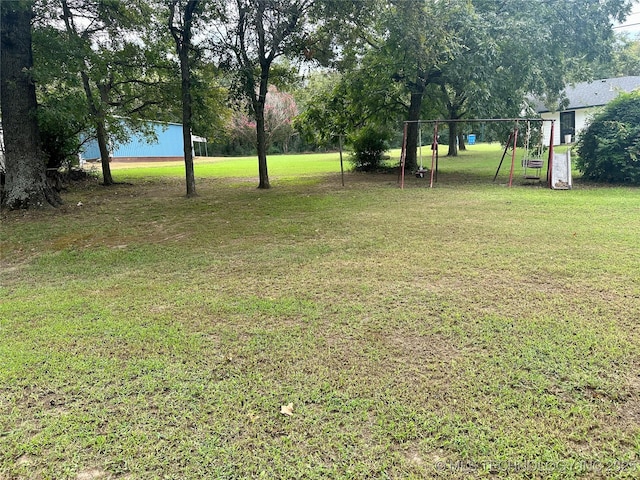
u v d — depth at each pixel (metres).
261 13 10.10
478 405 2.26
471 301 3.66
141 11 10.67
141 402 2.38
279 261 5.07
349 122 16.08
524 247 5.28
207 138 15.62
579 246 5.23
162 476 1.85
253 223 7.39
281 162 26.19
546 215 7.23
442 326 3.20
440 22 9.89
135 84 14.28
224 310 3.65
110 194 12.47
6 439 2.11
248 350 2.93
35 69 8.41
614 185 10.95
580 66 14.02
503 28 11.18
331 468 1.88
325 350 2.90
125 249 5.93
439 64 12.10
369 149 17.11
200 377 2.62
